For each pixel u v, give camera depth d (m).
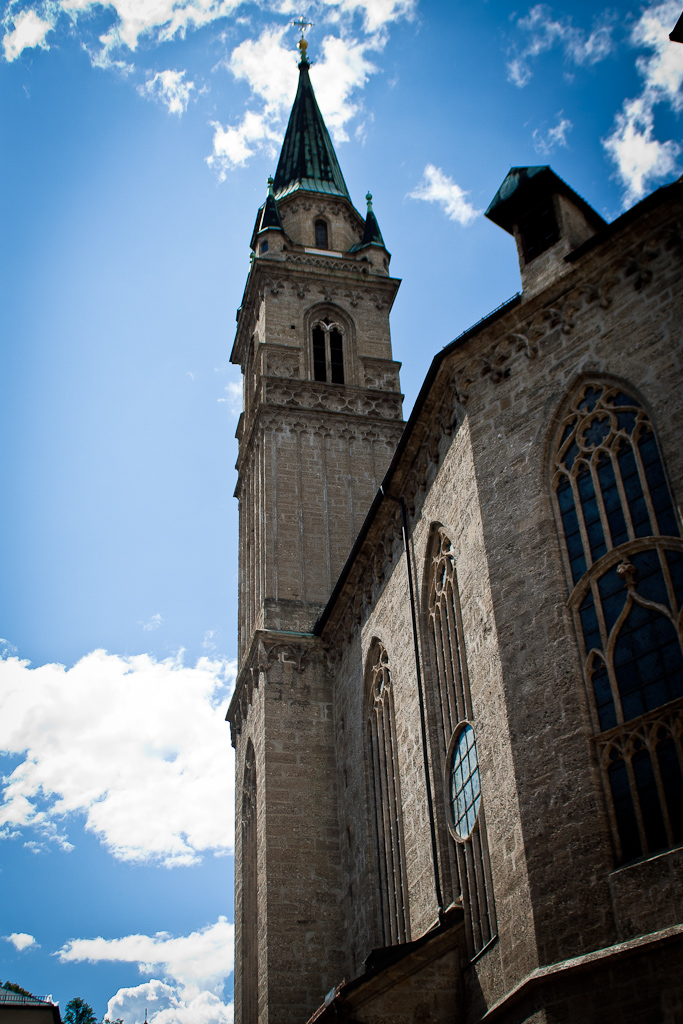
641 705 24.59
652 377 26.83
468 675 31.77
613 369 27.94
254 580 55.62
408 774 36.41
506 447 30.27
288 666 49.34
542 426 29.33
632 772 24.12
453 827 32.25
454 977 28.64
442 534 35.19
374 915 39.50
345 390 59.34
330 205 70.06
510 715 27.06
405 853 36.34
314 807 45.88
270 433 57.00
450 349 32.69
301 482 55.78
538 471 28.95
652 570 25.47
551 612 27.16
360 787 42.78
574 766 25.08
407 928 35.38
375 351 62.47
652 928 22.27
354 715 44.81
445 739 33.75
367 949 39.59
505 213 32.59
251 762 51.00
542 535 28.19
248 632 56.34
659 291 27.52
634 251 28.58
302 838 45.00
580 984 22.73
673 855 22.48
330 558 53.75
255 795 49.88
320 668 49.50
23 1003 48.31
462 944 29.22
